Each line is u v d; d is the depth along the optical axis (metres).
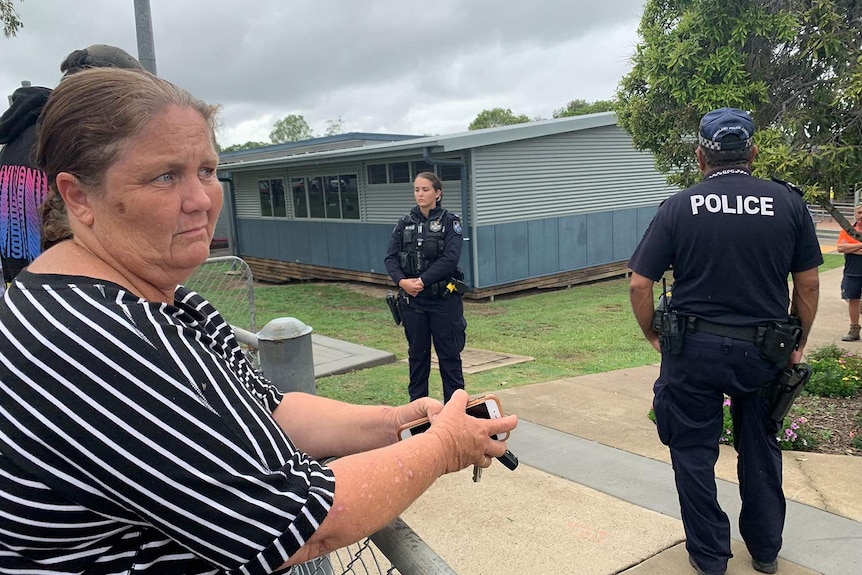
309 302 11.84
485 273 11.41
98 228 0.91
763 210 2.37
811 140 4.52
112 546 0.83
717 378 2.45
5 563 0.80
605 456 3.86
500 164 11.43
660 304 2.70
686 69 5.10
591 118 12.41
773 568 2.64
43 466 0.76
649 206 13.98
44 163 0.90
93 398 0.76
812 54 4.52
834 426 4.26
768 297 2.41
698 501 2.55
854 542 2.85
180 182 0.92
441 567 0.91
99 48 2.07
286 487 0.83
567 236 12.61
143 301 0.86
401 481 0.95
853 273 7.37
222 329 1.25
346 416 1.35
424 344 4.79
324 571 1.43
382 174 12.78
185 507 0.78
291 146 21.75
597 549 2.86
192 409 0.80
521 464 3.78
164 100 0.89
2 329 0.79
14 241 2.04
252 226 17.33
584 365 6.72
